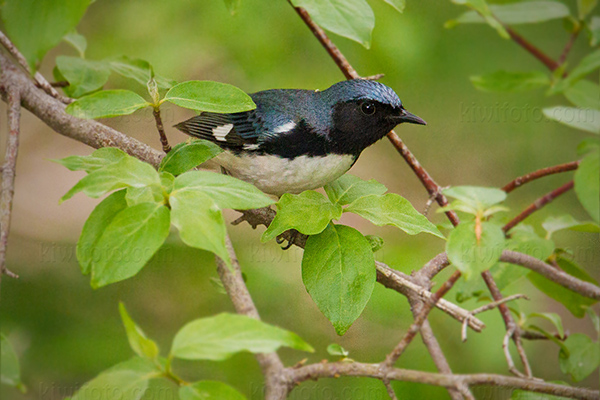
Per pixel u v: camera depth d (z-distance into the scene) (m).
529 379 5.96
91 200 15.30
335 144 9.66
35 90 9.21
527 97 15.49
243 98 5.90
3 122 15.52
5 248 6.32
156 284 13.43
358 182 7.81
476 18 8.07
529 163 16.08
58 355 12.27
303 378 6.29
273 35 13.38
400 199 6.53
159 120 6.54
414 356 12.46
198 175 5.39
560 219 8.98
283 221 6.41
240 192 5.29
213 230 5.04
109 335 12.77
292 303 13.27
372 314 12.57
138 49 13.60
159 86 8.94
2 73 9.13
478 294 9.17
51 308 12.84
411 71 14.06
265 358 6.38
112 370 4.86
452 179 16.34
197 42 13.48
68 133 9.07
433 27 14.23
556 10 7.93
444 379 5.95
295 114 9.57
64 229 14.61
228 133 9.60
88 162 6.36
